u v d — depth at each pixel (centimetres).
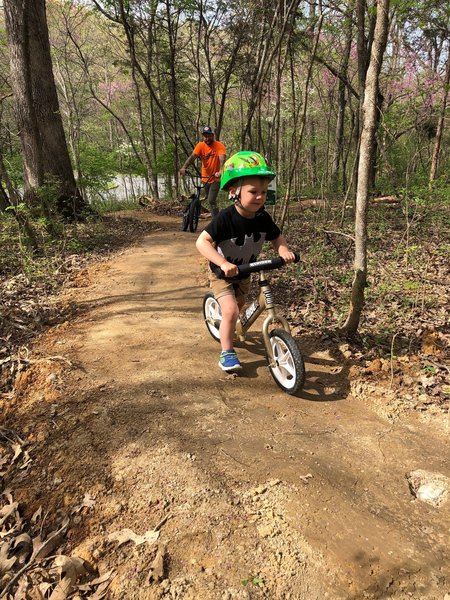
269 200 668
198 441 267
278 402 313
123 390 326
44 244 717
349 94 1130
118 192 2453
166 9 1491
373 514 216
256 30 1209
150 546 201
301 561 190
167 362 369
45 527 225
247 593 177
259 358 379
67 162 952
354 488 232
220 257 295
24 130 880
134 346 401
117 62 1652
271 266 300
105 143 3117
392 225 814
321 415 298
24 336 434
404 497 227
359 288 373
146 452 260
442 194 819
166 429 280
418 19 881
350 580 182
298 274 575
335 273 573
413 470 246
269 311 319
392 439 272
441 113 967
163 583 183
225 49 1410
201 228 1034
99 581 190
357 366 355
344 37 1123
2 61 1433
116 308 498
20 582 197
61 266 657
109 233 907
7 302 508
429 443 269
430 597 176
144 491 232
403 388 323
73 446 272
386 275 557
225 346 340
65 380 344
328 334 408
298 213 1048
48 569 200
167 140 2102
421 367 345
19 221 703
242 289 355
